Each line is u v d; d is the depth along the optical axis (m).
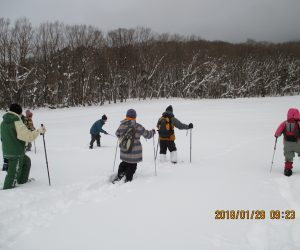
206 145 11.88
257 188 6.00
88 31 51.75
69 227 4.36
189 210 4.91
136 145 6.59
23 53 45.00
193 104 38.12
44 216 4.80
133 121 6.70
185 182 6.45
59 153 10.66
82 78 46.69
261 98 44.53
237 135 14.69
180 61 62.62
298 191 5.76
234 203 5.20
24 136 5.89
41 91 46.06
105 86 49.19
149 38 62.69
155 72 56.44
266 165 8.19
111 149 11.66
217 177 6.85
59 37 49.25
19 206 4.99
